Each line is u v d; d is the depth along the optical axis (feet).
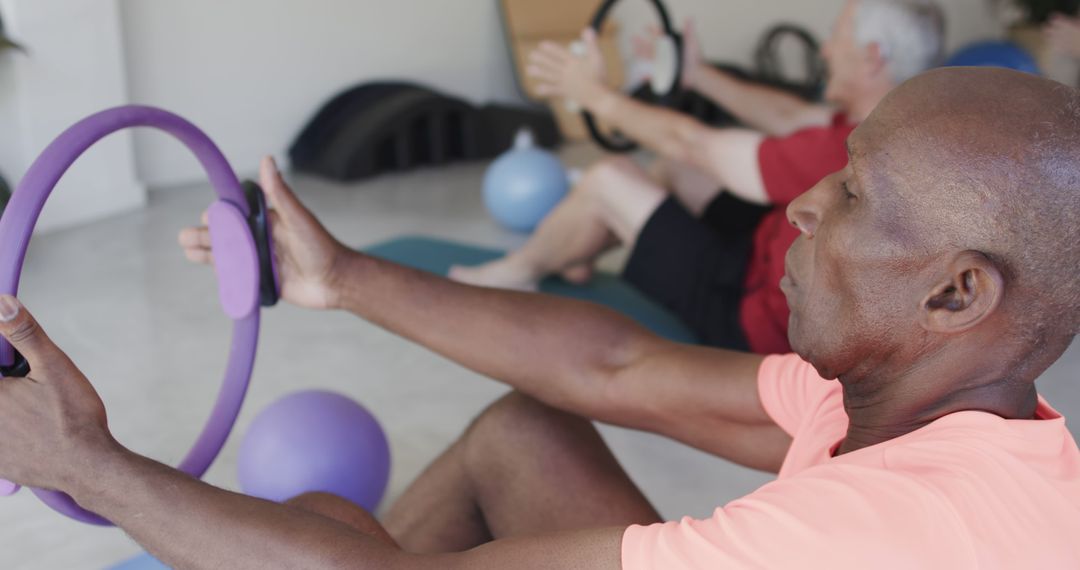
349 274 3.90
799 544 2.41
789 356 3.75
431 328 3.98
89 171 14.37
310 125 18.35
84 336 9.98
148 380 9.00
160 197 15.80
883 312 2.64
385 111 18.15
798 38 26.68
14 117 13.43
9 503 7.04
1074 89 2.49
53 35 13.55
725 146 8.63
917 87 2.58
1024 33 23.59
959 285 2.48
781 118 11.73
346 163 17.20
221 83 17.16
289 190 3.75
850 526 2.39
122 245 13.20
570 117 21.79
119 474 2.66
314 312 10.79
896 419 2.82
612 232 10.39
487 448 4.36
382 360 9.61
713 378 3.81
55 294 11.18
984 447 2.54
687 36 11.57
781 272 8.46
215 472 7.38
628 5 23.41
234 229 3.79
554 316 4.01
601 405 3.99
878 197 2.56
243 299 3.91
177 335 10.09
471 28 21.02
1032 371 2.65
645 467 7.72
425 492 4.57
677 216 9.38
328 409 6.42
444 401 8.74
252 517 2.68
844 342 2.75
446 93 20.88
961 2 27.40
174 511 2.66
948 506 2.41
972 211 2.42
